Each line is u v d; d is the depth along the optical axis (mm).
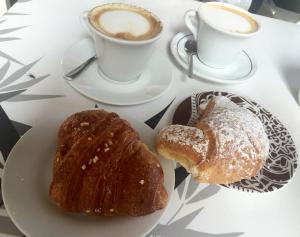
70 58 320
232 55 348
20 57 320
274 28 474
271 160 274
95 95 288
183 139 238
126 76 303
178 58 361
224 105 281
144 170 193
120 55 279
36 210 186
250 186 249
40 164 212
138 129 255
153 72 330
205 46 348
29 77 301
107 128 208
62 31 367
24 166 205
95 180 185
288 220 236
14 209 181
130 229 188
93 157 192
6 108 265
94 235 181
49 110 273
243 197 245
